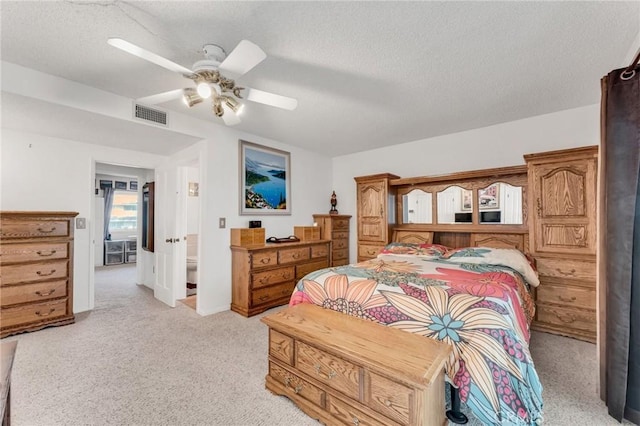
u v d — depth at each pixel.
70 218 3.04
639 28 1.71
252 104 2.85
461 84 2.45
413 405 1.28
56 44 1.86
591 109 2.91
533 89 2.55
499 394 1.34
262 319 1.90
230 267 3.60
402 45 1.89
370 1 1.49
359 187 4.32
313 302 2.21
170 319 3.21
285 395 1.81
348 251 4.90
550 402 1.76
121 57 2.02
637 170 1.56
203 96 1.88
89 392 1.87
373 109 3.00
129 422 1.61
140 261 4.96
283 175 4.33
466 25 1.69
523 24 1.68
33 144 3.11
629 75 1.59
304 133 3.84
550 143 3.14
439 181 3.85
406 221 4.21
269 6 1.52
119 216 7.44
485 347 1.42
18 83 2.12
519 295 2.04
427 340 1.58
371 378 1.42
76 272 3.39
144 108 2.81
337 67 2.16
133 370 2.13
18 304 2.73
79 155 3.41
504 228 3.37
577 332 2.65
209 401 1.79
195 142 3.47
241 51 1.52
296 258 3.87
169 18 1.61
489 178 3.51
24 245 2.77
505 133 3.43
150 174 4.90
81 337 2.71
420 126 3.55
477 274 2.27
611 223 1.64
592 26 1.70
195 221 5.20
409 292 1.82
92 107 2.47
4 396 0.87
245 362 2.26
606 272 1.69
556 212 2.76
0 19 1.61
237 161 3.71
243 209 3.75
